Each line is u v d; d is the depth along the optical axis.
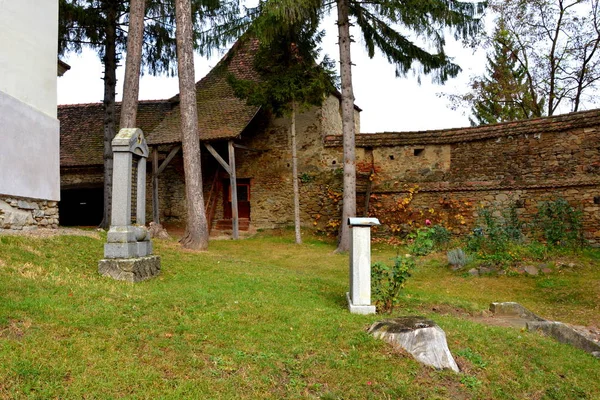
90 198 18.41
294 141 13.89
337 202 14.86
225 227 16.00
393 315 5.37
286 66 13.78
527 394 3.88
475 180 12.91
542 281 8.56
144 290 5.67
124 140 6.65
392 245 13.30
